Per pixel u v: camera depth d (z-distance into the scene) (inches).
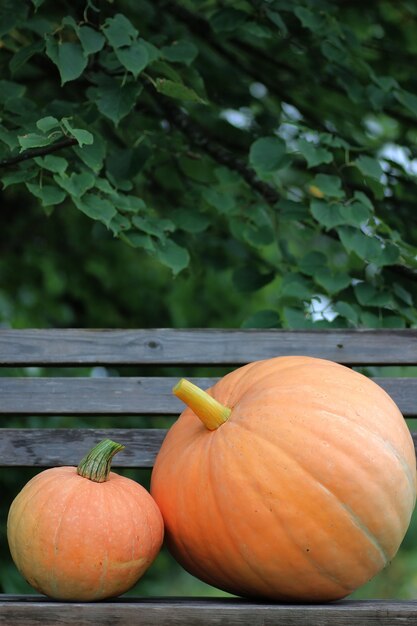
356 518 67.2
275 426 68.7
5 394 92.0
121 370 162.6
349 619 63.1
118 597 73.5
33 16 122.0
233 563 68.9
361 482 67.2
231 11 122.6
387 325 107.6
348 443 67.8
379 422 70.2
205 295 187.0
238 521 67.7
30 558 68.0
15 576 138.6
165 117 134.0
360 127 140.3
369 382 74.4
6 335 93.5
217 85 142.2
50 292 179.6
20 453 91.3
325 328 97.3
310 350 94.1
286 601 70.4
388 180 135.5
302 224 120.5
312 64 136.0
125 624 63.0
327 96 143.1
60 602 67.4
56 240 181.0
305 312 107.0
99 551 67.3
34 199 163.8
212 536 69.1
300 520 66.6
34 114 107.2
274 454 67.6
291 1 122.8
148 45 105.8
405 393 93.0
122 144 136.3
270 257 165.9
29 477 144.9
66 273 181.0
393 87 123.3
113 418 156.5
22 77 137.6
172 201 140.9
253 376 76.1
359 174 126.7
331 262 162.6
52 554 67.1
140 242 102.8
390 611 63.2
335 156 129.5
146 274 183.9
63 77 98.0
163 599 72.5
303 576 67.9
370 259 105.3
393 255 106.7
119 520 68.3
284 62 144.0
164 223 106.7
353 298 110.8
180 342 94.1
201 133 133.1
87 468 70.7
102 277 180.9
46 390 92.4
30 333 93.7
